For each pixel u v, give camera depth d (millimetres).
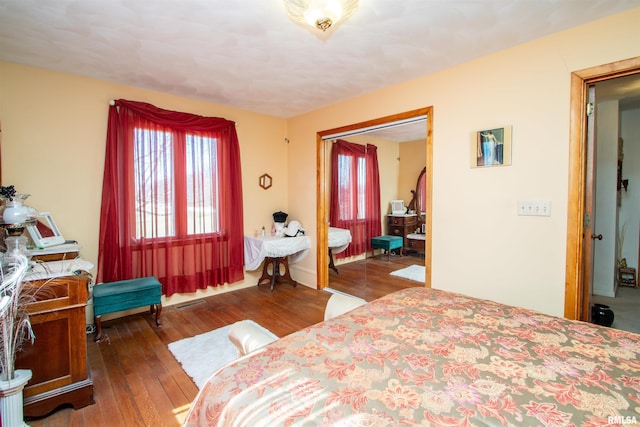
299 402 840
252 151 4145
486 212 2477
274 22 1958
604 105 3488
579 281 2105
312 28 2027
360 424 749
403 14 1873
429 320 1409
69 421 1692
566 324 1357
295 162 4395
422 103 2865
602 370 993
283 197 4531
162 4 1771
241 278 3990
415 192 3498
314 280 4160
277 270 4156
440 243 2762
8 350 1440
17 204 1985
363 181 3898
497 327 1331
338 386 908
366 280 3916
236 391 917
